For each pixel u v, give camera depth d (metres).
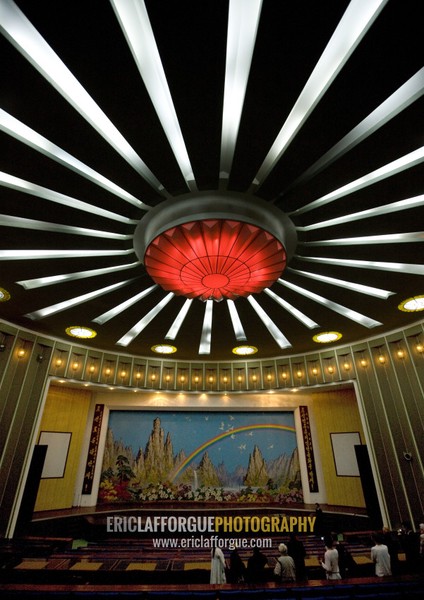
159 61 4.52
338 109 4.92
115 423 16.25
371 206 6.87
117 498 14.91
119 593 5.27
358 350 14.13
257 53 4.22
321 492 15.36
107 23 3.88
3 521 10.82
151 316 12.20
